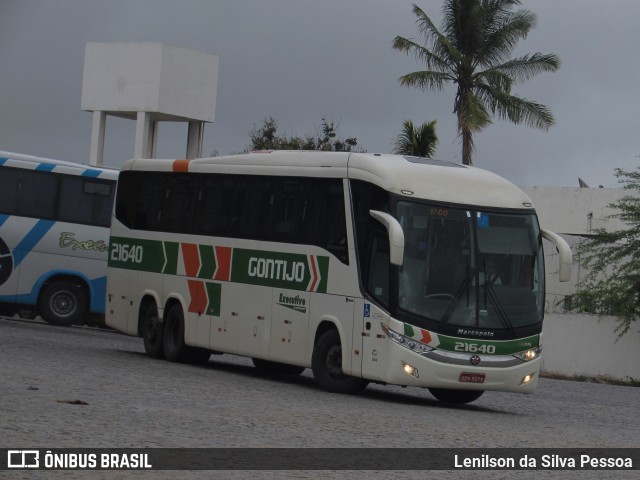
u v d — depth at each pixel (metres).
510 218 19.52
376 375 18.72
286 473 10.62
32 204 32.72
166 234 24.25
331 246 19.89
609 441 15.45
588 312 37.94
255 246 21.67
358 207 19.47
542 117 55.78
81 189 33.03
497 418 18.00
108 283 25.97
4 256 32.41
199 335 23.00
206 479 10.01
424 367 18.50
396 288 18.52
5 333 27.88
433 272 18.77
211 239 22.89
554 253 43.53
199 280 23.11
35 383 16.55
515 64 56.38
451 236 19.00
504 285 19.20
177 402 15.88
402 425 15.34
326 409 16.67
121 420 13.34
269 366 25.05
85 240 32.97
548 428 16.83
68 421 12.83
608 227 53.06
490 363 18.84
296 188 20.94
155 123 53.38
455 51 55.41
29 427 12.12
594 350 37.38
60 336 29.52
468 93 55.25
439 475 11.25
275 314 21.00
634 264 37.97
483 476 11.41
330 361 19.84
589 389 30.25
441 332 18.61
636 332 37.09
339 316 19.53
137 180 25.44
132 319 25.17
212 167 23.22
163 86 50.38
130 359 23.58
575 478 11.74
